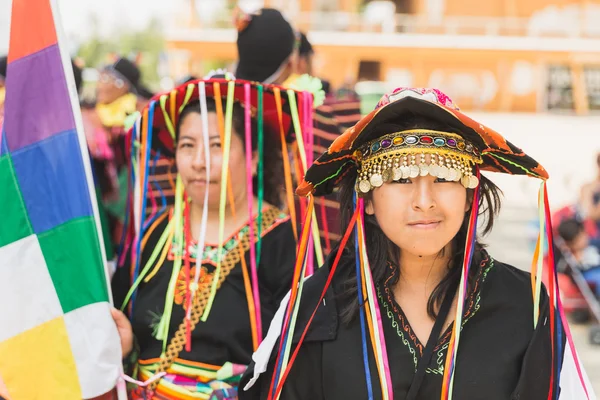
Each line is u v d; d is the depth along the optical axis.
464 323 1.54
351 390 1.52
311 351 1.58
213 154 2.06
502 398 1.49
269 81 2.88
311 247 2.06
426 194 1.45
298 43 3.12
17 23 2.02
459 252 1.59
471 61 23.28
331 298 1.60
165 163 2.56
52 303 1.99
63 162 2.01
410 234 1.47
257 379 1.64
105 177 3.20
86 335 1.98
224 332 1.98
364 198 1.57
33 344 1.97
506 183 9.76
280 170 2.27
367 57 22.98
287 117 2.21
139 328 2.05
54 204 2.02
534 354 1.51
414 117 1.46
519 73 24.06
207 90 2.10
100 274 2.00
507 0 23.88
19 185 2.00
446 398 1.46
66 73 2.03
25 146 2.02
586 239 4.94
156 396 2.00
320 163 1.52
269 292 2.08
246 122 2.05
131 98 3.82
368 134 1.49
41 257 2.00
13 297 1.97
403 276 1.60
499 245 6.75
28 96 2.02
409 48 22.88
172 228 2.12
